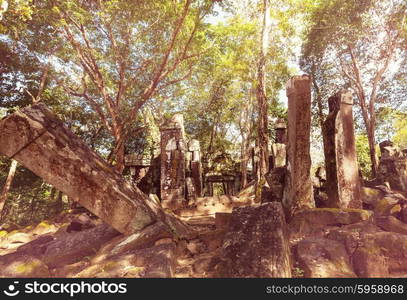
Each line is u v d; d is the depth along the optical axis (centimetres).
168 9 1190
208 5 1071
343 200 532
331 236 425
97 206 436
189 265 396
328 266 355
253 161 1419
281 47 1617
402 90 1661
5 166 1656
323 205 600
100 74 1209
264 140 1095
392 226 463
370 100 1595
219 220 560
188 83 2097
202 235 496
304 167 524
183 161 1155
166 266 338
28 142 411
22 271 365
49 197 2381
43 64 1308
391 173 798
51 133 421
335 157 549
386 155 827
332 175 552
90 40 1274
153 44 1316
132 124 1769
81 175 430
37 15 983
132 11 1133
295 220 477
